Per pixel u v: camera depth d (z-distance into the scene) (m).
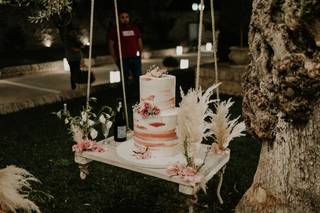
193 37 27.12
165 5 27.06
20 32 18.61
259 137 3.20
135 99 9.04
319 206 2.93
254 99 3.13
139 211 4.03
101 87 10.52
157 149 3.71
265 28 2.85
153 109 3.60
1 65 14.54
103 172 4.95
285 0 2.63
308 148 2.93
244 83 3.26
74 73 10.85
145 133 3.71
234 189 4.43
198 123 3.27
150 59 19.39
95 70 15.33
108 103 8.77
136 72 8.85
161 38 26.47
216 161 3.76
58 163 5.24
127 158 3.69
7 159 5.39
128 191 4.46
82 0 20.25
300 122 2.94
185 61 14.31
